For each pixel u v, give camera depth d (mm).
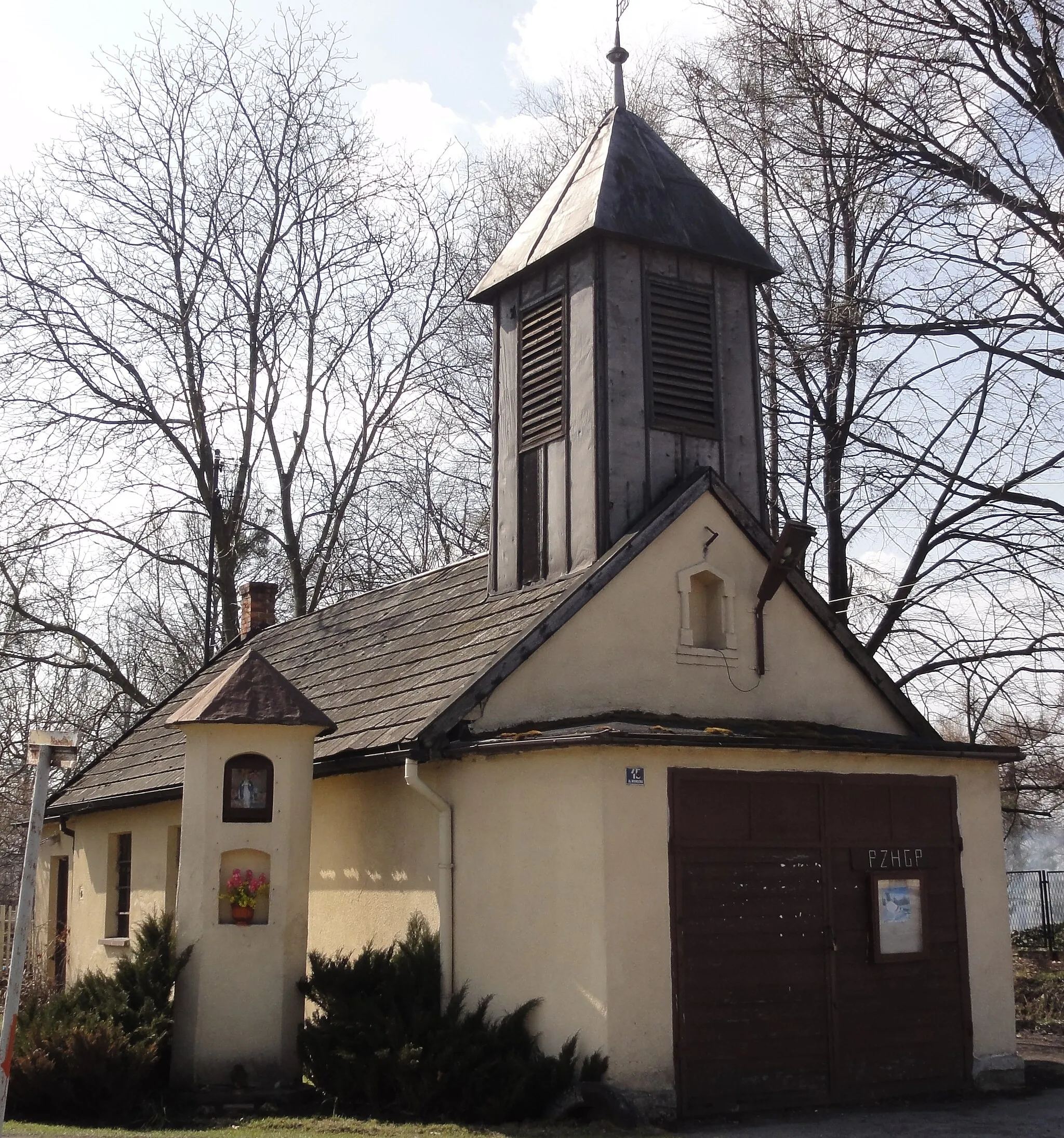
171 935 12672
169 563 28688
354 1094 11562
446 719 12016
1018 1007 18547
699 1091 10766
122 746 22484
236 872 12680
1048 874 25609
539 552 14758
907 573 20922
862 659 14352
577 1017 10766
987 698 19328
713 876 11258
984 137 17297
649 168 15594
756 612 13828
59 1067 11406
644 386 14508
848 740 12250
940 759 12898
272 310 28766
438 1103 10984
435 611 16562
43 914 22719
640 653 13062
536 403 15195
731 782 11539
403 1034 11336
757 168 22969
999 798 13500
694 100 23047
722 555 13758
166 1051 12234
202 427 28562
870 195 18125
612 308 14539
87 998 12523
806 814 11914
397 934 13148
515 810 11672
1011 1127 10539
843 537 23172
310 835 12977
